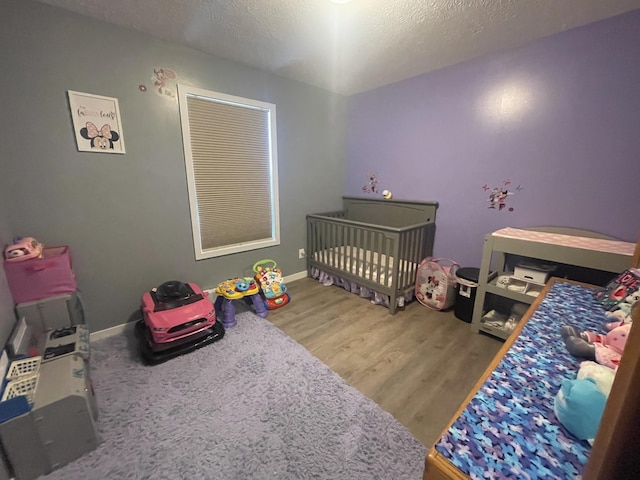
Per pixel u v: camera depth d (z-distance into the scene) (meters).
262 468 1.19
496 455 0.71
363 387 1.65
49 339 1.51
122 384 1.65
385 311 2.59
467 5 1.62
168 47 2.08
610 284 1.56
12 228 1.68
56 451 1.16
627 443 0.39
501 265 2.25
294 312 2.57
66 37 1.71
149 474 1.16
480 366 1.83
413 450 1.27
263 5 1.63
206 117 2.38
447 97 2.56
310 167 3.26
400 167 3.07
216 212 2.60
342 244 2.95
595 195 1.93
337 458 1.23
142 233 2.20
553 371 1.01
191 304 2.02
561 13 1.69
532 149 2.15
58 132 1.76
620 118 1.78
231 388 1.62
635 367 0.37
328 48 2.17
